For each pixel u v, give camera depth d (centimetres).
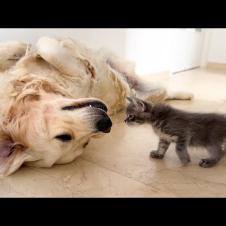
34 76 66
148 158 67
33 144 59
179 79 159
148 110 65
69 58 77
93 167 63
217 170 63
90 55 89
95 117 57
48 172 61
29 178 59
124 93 97
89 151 71
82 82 79
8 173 59
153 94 109
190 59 194
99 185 56
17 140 60
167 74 167
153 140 77
